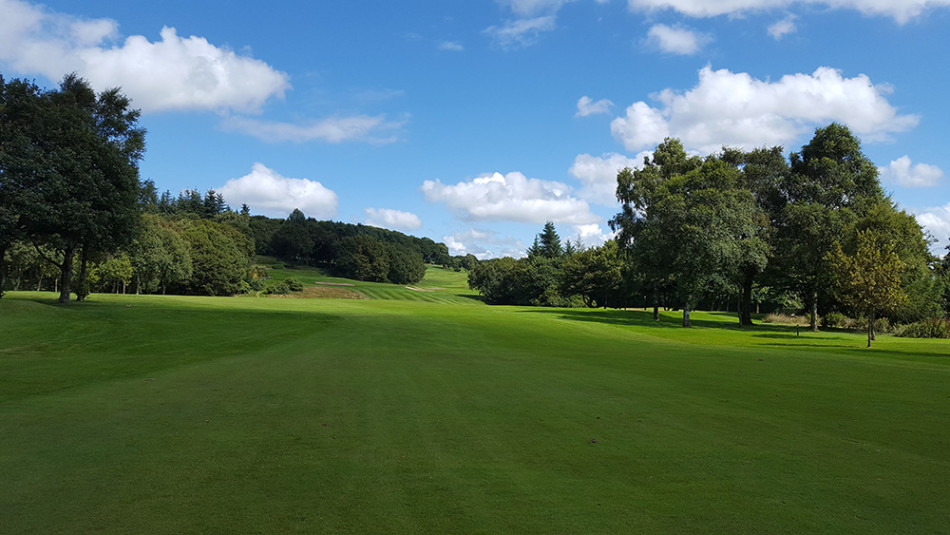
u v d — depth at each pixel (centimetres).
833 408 1027
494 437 788
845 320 5553
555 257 13438
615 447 740
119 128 3956
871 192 5309
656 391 1217
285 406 997
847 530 471
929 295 4759
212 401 1040
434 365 1675
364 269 14025
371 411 960
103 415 906
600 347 2616
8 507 504
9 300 3039
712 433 823
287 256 15000
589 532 461
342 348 2203
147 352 1958
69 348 2000
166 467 630
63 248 3622
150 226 7169
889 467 659
